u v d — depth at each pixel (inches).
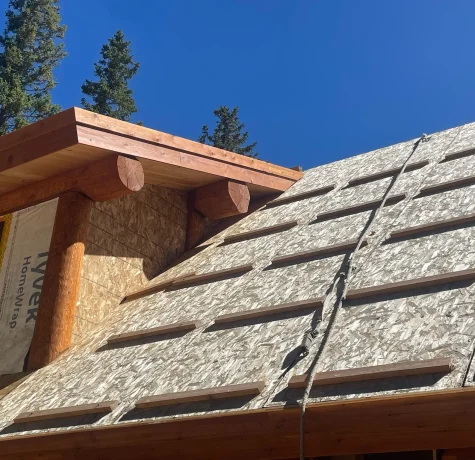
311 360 203.0
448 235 257.9
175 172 381.7
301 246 316.2
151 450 215.2
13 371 327.0
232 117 1424.7
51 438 232.2
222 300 290.4
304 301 244.4
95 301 348.5
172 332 278.1
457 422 158.2
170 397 215.5
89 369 282.4
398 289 224.1
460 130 406.0
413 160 378.3
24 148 329.7
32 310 341.1
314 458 217.3
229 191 398.6
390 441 175.3
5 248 367.9
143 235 389.7
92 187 338.3
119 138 328.8
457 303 202.1
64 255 337.7
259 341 233.8
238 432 191.3
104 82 1178.6
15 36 1189.7
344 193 373.1
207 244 398.6
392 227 289.3
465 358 171.9
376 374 176.6
